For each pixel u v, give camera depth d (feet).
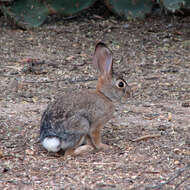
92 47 58.08
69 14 64.85
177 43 58.80
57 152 31.17
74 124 30.04
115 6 65.46
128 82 46.57
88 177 26.91
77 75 48.88
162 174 27.32
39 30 64.03
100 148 31.55
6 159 29.76
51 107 31.04
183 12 67.21
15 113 38.11
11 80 46.85
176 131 34.60
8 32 63.10
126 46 58.23
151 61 53.26
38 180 26.63
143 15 66.33
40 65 51.83
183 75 48.62
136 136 33.78
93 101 30.96
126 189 25.22
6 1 63.87
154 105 40.63
